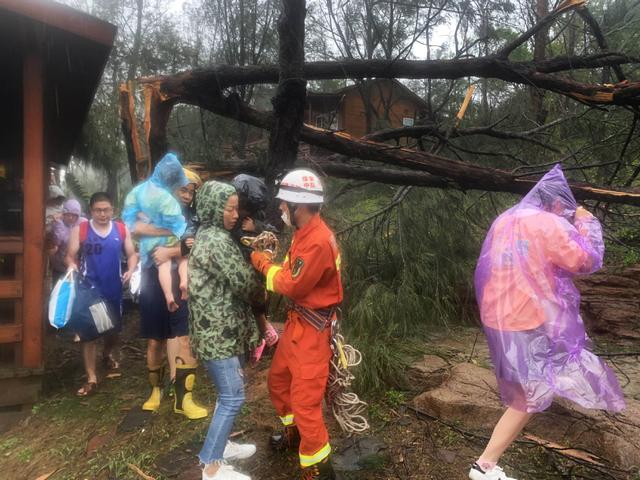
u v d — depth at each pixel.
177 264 3.46
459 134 5.93
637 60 4.86
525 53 8.13
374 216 5.79
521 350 2.38
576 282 5.89
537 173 5.03
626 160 5.81
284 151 4.42
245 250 2.69
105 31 4.12
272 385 2.83
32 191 3.95
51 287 5.81
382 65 5.02
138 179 5.39
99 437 3.36
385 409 3.49
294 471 2.81
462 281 5.52
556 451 2.88
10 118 6.80
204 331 2.56
